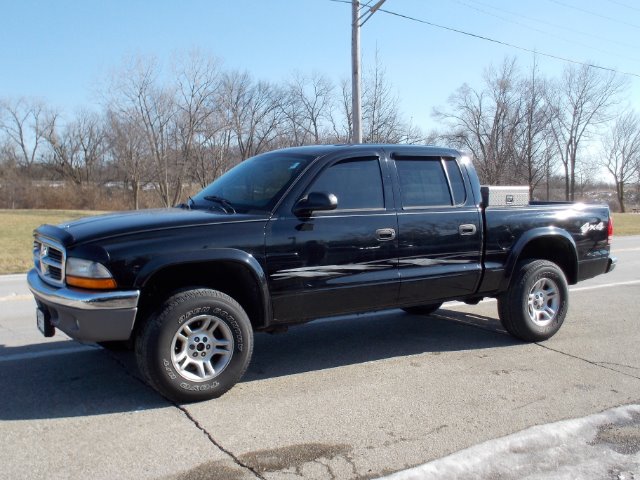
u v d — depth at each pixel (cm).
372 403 419
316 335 615
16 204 5372
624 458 337
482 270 542
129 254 389
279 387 453
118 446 348
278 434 366
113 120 5034
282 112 4359
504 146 4291
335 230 461
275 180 470
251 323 457
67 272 394
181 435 363
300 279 448
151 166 3919
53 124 7106
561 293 594
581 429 373
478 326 653
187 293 409
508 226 557
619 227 2736
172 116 3844
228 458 333
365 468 321
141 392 437
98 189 5644
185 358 412
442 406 413
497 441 353
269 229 434
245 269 428
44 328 434
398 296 500
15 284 1030
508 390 446
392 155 509
